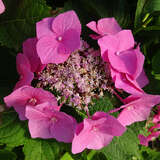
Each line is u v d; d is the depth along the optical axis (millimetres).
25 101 265
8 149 361
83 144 260
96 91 291
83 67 272
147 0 316
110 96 303
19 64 266
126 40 275
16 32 288
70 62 266
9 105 260
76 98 268
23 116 263
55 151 299
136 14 317
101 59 279
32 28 286
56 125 264
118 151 308
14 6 286
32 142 296
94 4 311
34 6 281
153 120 350
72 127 254
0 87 295
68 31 256
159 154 472
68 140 263
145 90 315
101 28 285
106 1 317
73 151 251
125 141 313
